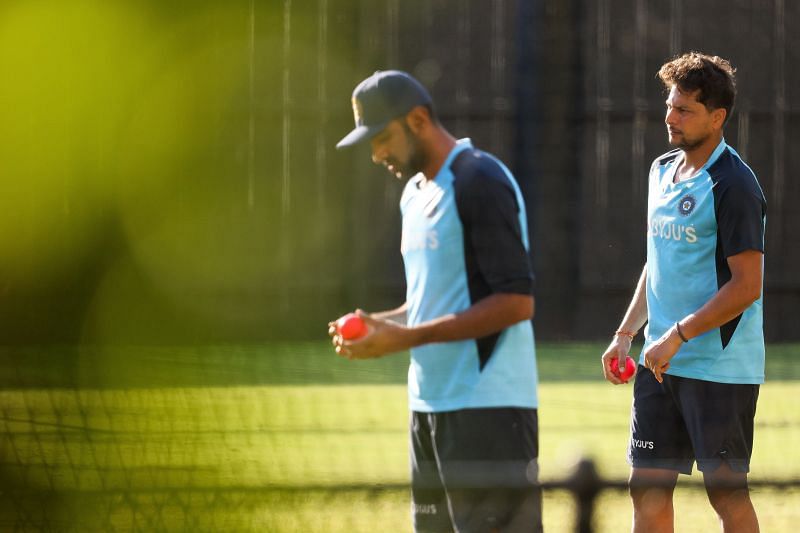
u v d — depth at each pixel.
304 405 30.70
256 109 52.28
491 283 10.66
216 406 29.81
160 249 48.16
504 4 54.38
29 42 44.66
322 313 52.09
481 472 9.68
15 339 43.78
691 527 16.95
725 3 54.84
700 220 13.12
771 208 55.16
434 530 11.53
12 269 43.81
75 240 45.59
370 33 54.03
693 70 13.07
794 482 8.44
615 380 14.36
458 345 10.97
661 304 13.61
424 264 11.05
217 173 50.81
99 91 46.31
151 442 23.27
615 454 23.84
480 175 10.69
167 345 47.06
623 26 54.09
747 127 55.25
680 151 13.78
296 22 52.91
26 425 25.53
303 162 53.12
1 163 44.19
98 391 32.09
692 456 13.76
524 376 11.02
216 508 9.66
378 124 11.02
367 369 40.28
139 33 47.41
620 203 53.38
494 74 54.25
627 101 53.94
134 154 47.31
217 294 49.88
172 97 49.00
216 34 50.59
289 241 52.62
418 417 11.53
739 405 13.27
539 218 49.97
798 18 55.09
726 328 13.16
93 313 44.75
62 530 10.84
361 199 53.62
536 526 10.05
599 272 52.66
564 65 50.00
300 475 20.19
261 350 45.72
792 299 54.66
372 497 9.41
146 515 10.69
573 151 50.34
